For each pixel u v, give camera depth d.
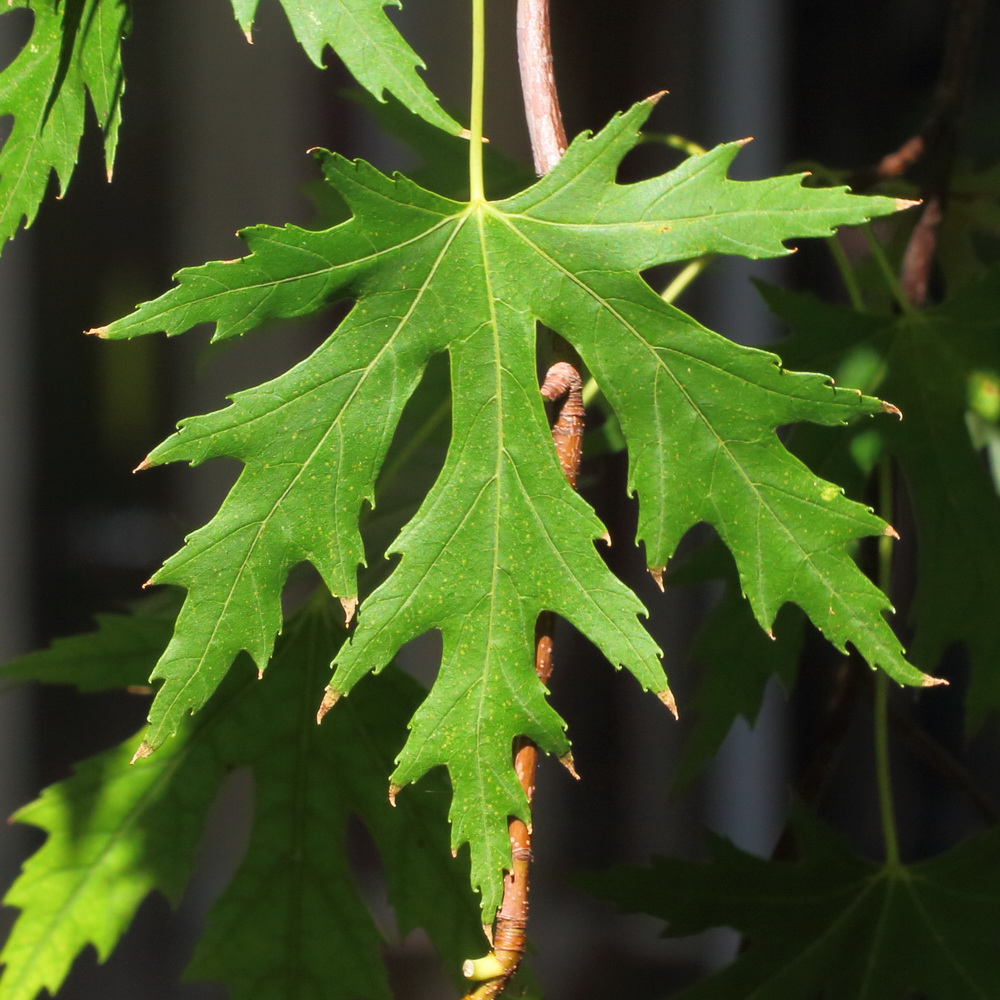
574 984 2.17
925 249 1.12
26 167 0.99
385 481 1.09
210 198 2.24
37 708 2.20
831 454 1.07
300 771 1.05
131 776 1.05
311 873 1.04
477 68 0.96
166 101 2.23
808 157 2.14
